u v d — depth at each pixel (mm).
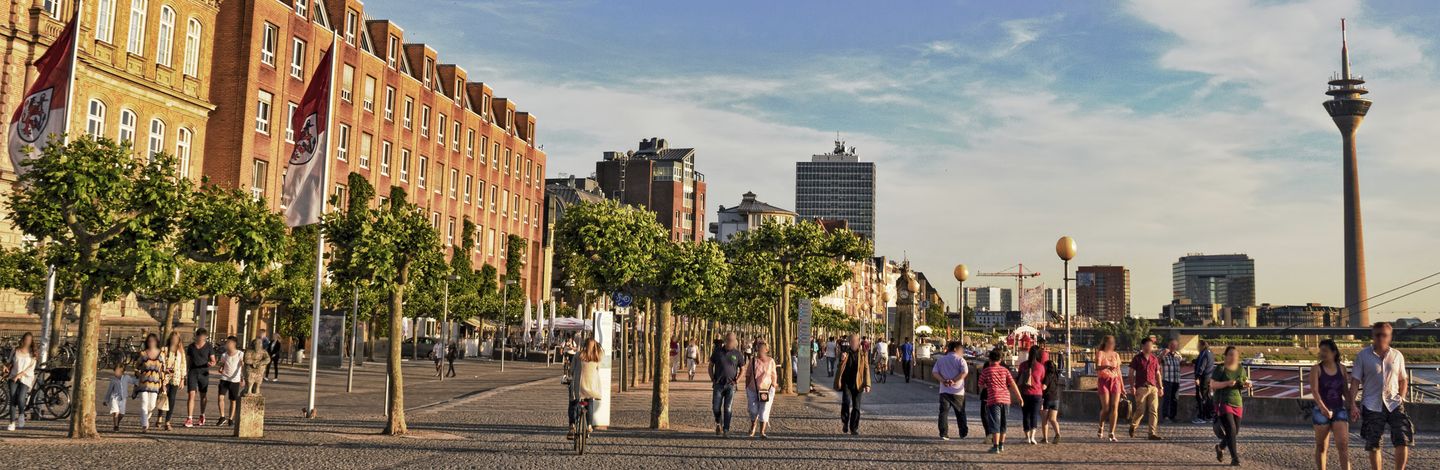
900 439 18312
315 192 22859
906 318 51531
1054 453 16328
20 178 16891
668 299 22828
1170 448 17219
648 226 24094
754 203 184125
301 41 54656
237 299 44062
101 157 16531
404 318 60062
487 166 82125
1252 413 22516
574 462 14406
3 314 34656
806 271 34156
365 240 18234
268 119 51750
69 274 16375
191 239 17266
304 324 48438
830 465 14578
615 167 147500
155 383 17750
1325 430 12508
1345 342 196875
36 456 13773
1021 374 17766
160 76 41250
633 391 33500
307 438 16922
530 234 92688
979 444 17641
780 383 33250
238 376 19234
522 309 74875
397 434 17703
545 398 28953
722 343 18906
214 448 15266
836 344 48969
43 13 35375
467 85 81688
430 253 19047
